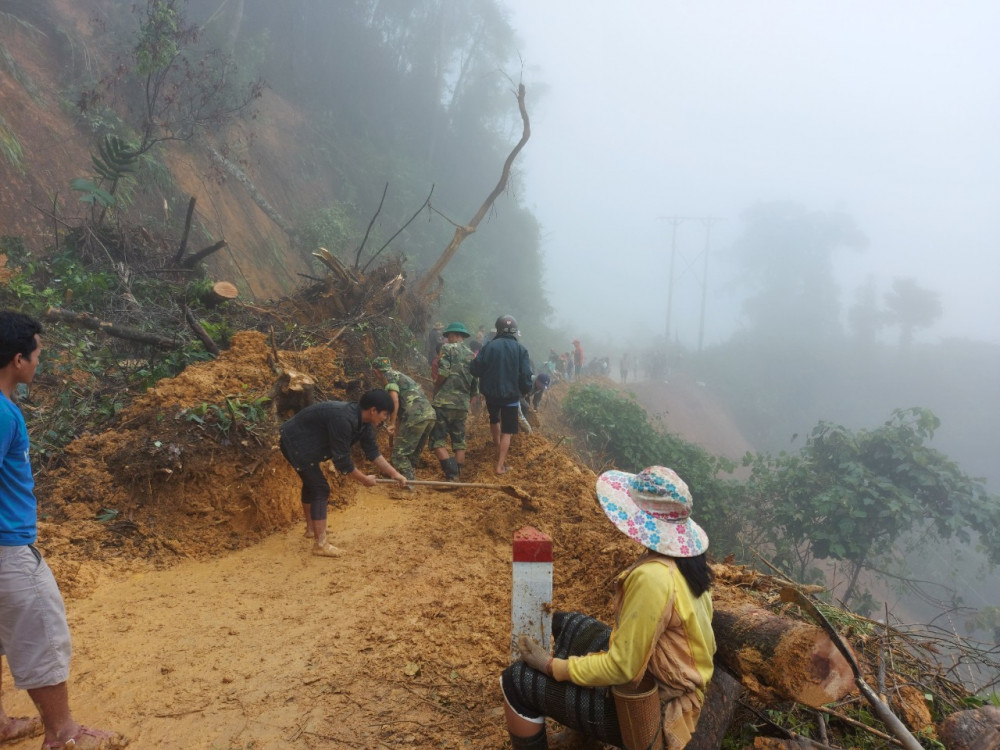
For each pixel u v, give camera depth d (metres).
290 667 3.74
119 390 7.30
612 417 17.72
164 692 3.48
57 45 17.80
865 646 3.77
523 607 2.61
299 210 25.64
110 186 15.70
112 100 17.83
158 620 4.18
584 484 6.58
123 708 3.34
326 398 7.39
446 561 5.18
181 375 6.47
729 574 4.24
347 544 5.51
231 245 19.72
